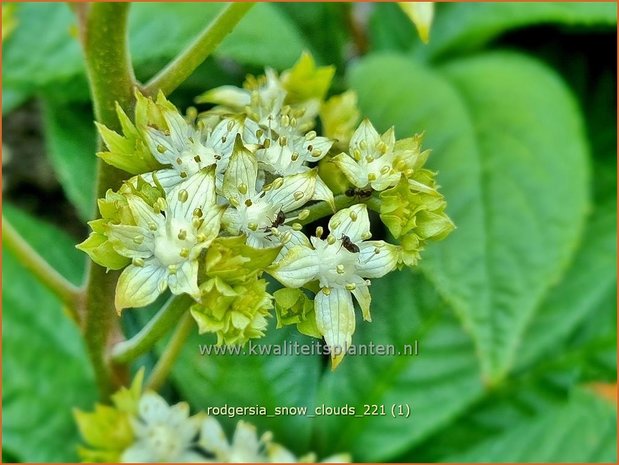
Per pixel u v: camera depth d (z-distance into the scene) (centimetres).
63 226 17
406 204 9
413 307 15
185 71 10
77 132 15
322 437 14
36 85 16
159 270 9
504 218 14
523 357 17
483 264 14
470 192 15
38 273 11
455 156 15
